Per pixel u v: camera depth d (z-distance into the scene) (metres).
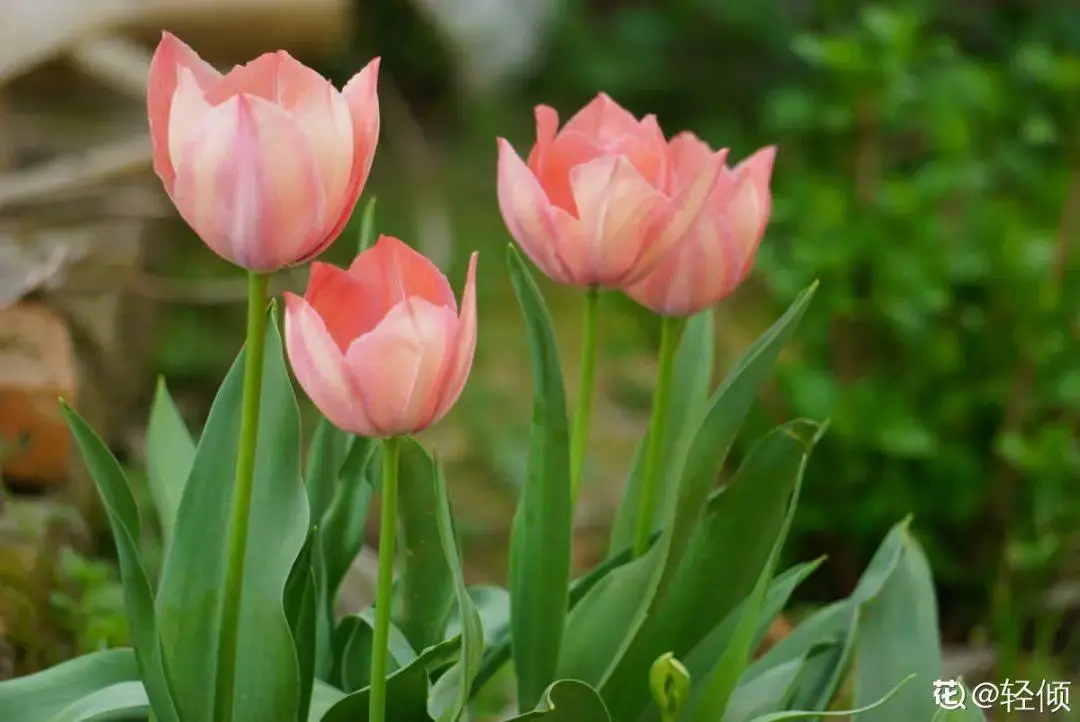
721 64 5.22
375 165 4.62
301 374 1.24
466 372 1.25
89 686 1.34
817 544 2.53
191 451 1.40
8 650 1.53
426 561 1.36
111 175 2.47
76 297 2.40
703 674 1.36
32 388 1.80
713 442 1.35
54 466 1.83
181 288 3.09
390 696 1.31
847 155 2.58
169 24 3.11
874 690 1.36
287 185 1.23
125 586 1.29
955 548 2.46
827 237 2.38
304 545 1.32
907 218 2.39
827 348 2.52
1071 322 2.32
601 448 3.14
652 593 1.34
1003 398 2.40
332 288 1.26
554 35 5.24
